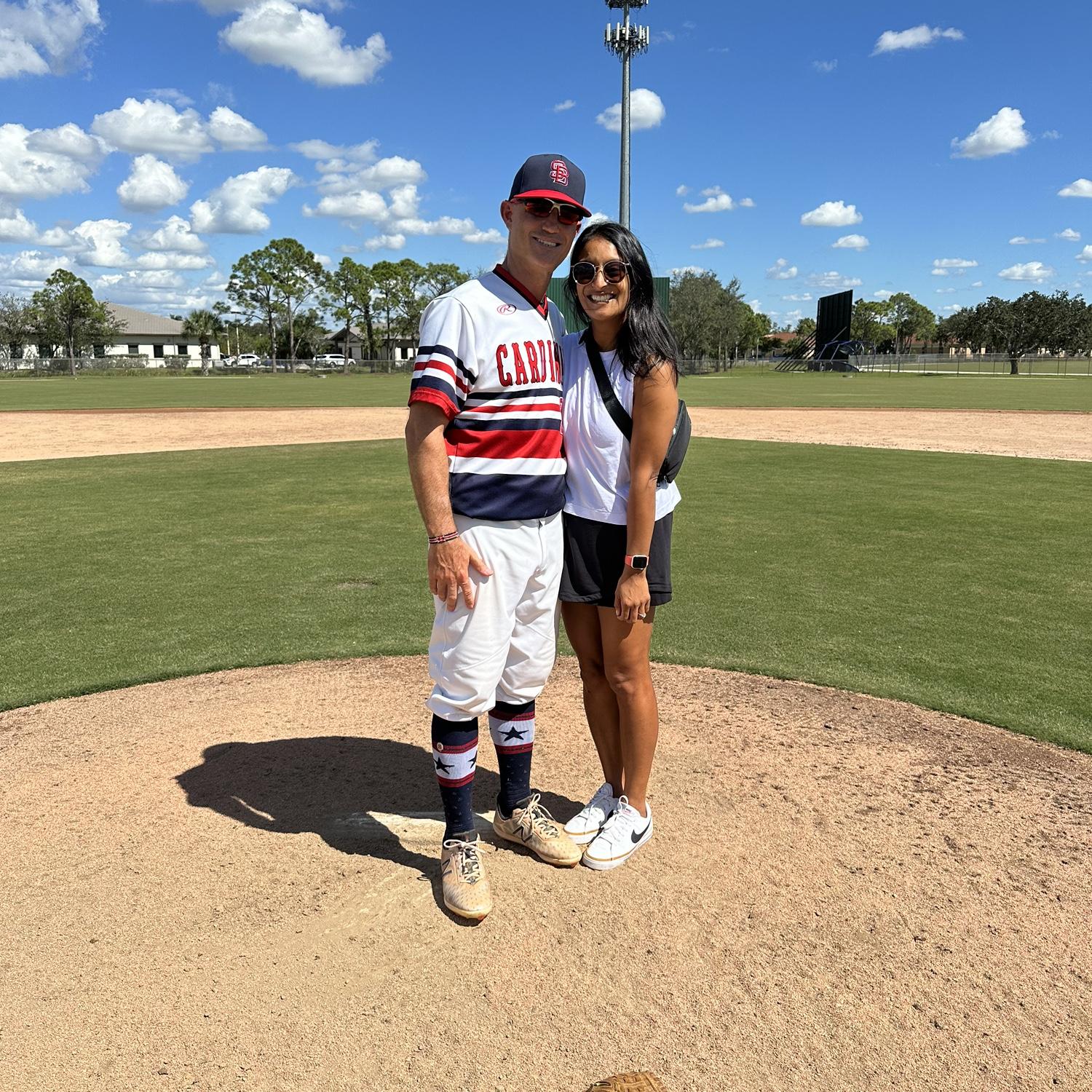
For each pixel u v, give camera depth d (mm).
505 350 2426
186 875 2711
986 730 3848
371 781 3363
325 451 15305
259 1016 2109
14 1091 1882
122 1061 1971
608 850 2754
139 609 5785
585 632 2873
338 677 4547
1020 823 3041
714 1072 1948
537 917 2512
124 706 4152
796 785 3312
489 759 3637
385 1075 1934
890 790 3279
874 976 2262
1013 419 23016
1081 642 5070
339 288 76688
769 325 132500
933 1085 1919
